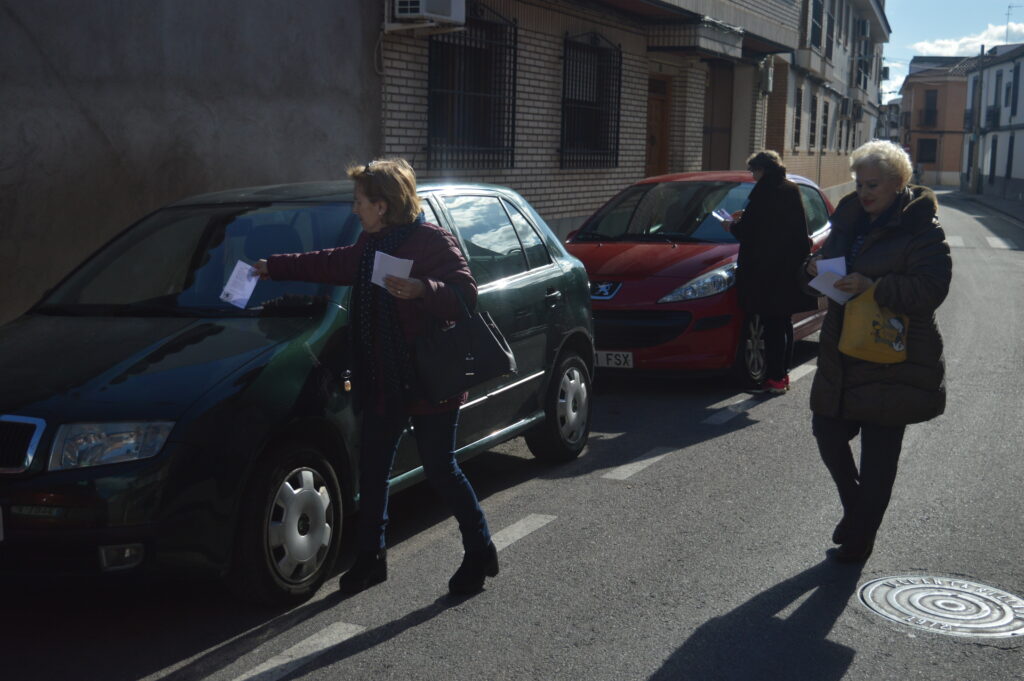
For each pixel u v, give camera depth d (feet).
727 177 31.24
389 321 12.84
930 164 294.25
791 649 12.15
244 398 12.57
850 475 14.89
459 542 15.99
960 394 26.40
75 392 12.34
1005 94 185.06
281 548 13.17
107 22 27.12
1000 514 17.02
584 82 47.98
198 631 12.72
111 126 27.43
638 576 14.43
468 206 18.21
